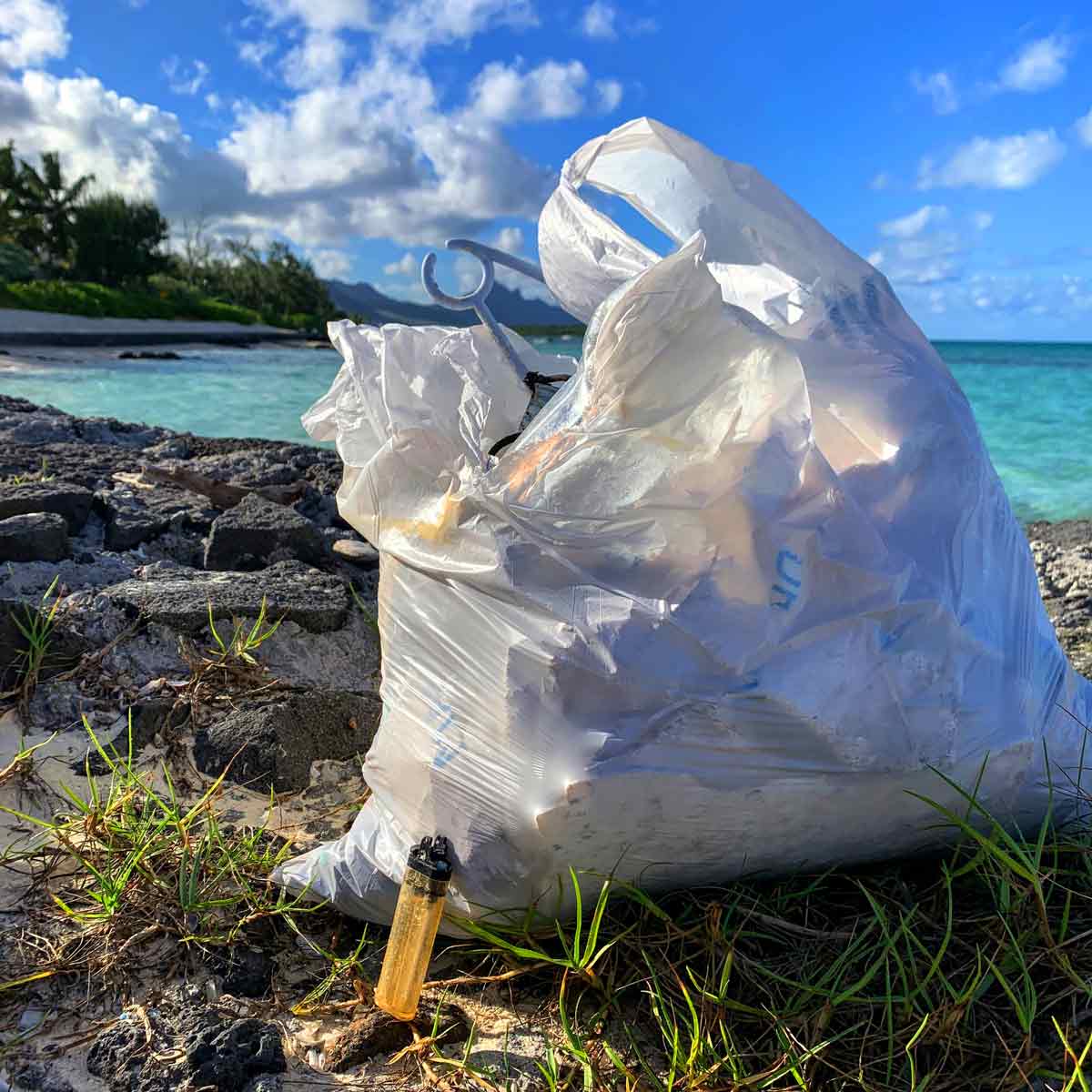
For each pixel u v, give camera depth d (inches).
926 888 56.2
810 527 51.0
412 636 56.2
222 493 139.8
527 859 51.1
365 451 66.7
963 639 53.4
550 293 72.9
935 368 60.9
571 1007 53.4
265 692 86.0
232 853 63.2
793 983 49.4
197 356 1061.1
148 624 90.4
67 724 78.7
